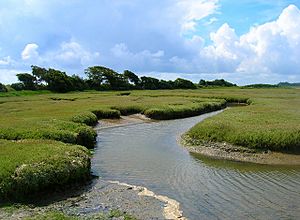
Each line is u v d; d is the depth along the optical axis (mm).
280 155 26812
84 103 65875
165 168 24297
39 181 17703
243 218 15484
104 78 155875
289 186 20078
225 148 29031
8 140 26234
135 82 166250
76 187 19453
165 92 119312
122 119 53031
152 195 18438
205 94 103750
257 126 32500
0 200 16656
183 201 17578
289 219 15406
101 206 16672
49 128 31484
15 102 70688
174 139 36125
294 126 31703
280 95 99500
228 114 44469
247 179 21578
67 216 15008
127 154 28844
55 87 129250
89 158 22422
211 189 19531
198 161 26469
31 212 15617
